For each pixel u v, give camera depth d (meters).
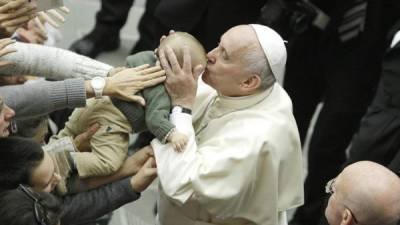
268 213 5.91
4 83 6.42
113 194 5.93
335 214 5.59
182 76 5.62
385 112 7.92
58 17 7.61
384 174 5.52
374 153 7.98
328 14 9.13
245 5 9.35
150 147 5.98
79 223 6.01
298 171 6.03
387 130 7.86
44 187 5.47
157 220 6.72
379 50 9.16
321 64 9.50
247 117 5.87
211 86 5.98
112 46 12.64
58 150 5.95
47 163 5.47
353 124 9.43
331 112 9.41
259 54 5.64
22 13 6.29
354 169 5.57
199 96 6.34
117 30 12.52
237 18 9.41
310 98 9.83
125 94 5.64
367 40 9.12
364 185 5.44
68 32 12.98
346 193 5.49
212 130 6.00
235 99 5.95
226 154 5.61
